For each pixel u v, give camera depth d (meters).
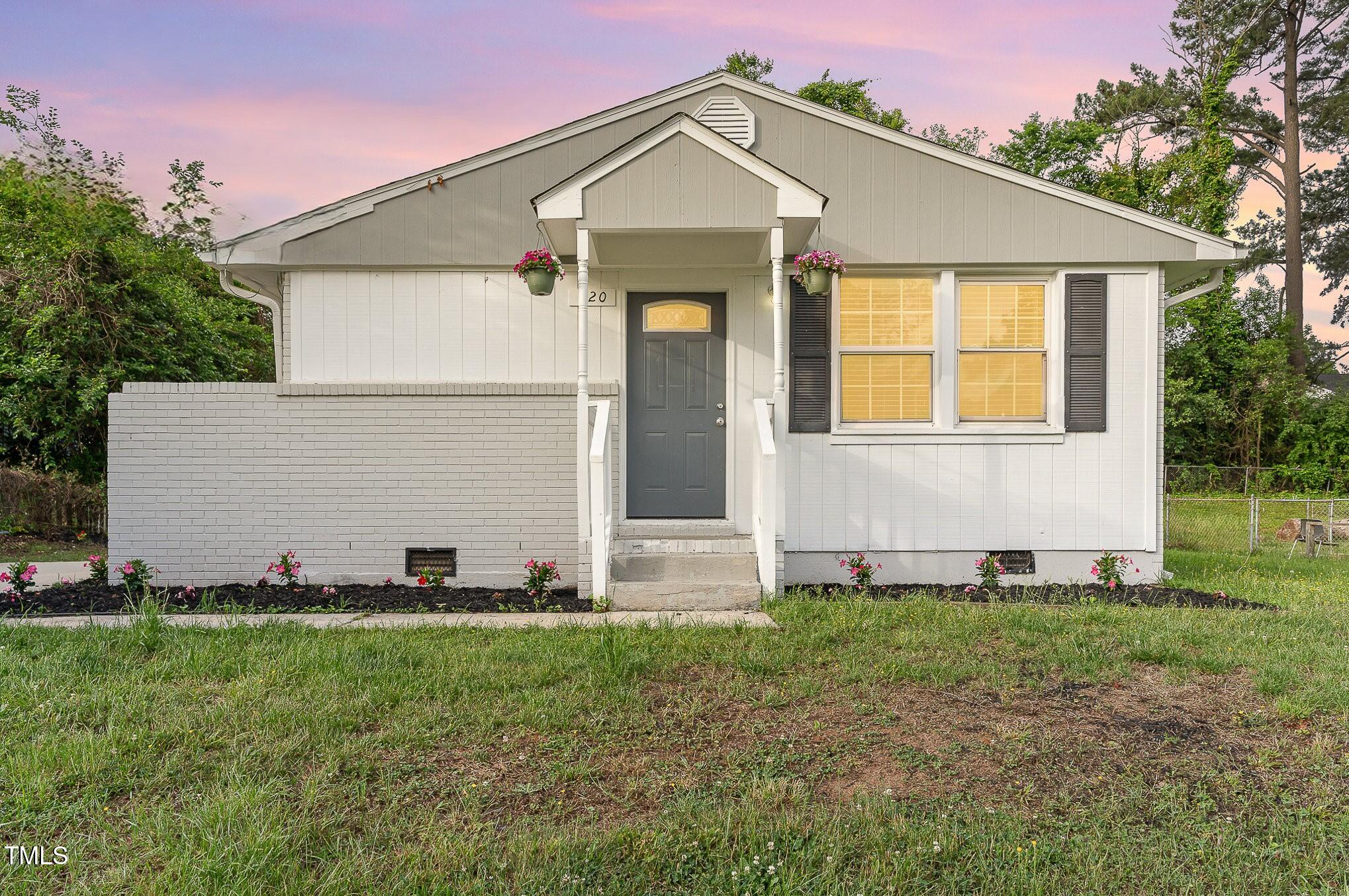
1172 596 7.52
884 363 8.16
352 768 3.60
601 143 8.03
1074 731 4.10
